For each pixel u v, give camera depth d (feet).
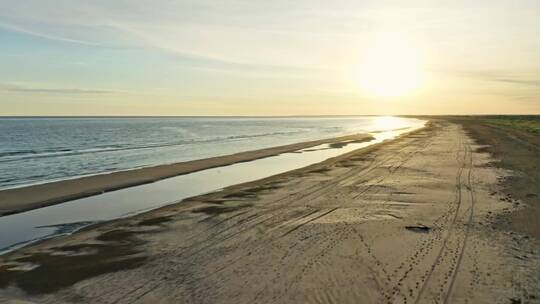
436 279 25.09
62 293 24.85
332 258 29.22
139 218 42.52
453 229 35.27
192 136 214.07
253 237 34.76
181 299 23.59
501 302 22.00
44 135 221.66
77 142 166.09
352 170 73.51
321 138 191.83
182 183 65.72
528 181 57.00
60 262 30.19
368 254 29.78
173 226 39.09
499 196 47.80
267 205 46.88
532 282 24.38
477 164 76.13
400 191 52.75
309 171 73.77
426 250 30.22
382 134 208.64
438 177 62.64
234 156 104.83
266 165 87.81
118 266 29.07
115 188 61.21
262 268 27.78
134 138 195.21
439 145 120.88
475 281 24.67
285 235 35.04
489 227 35.58
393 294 23.30
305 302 22.80
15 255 32.12
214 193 55.06
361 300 22.74
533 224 36.22
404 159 87.66
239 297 23.61
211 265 28.66
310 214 42.04
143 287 25.36
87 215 45.34
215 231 36.96
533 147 106.42
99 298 24.00
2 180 70.49
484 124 295.89
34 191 58.23
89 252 32.32
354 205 45.57
